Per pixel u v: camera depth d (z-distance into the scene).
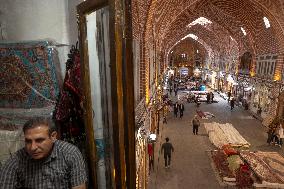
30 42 2.53
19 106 2.67
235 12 18.41
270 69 18.55
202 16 20.08
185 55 46.88
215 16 20.12
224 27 22.25
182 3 14.50
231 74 27.89
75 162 1.79
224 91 31.17
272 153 12.42
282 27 15.10
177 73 47.84
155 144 13.74
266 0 14.29
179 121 18.86
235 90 27.36
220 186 9.56
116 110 1.80
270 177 9.71
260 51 20.39
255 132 16.28
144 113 8.12
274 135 13.77
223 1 17.34
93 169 2.40
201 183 9.76
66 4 2.79
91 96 2.50
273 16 14.86
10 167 1.79
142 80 8.85
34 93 2.62
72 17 2.83
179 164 11.41
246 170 9.48
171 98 28.38
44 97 2.63
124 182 1.92
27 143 1.67
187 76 47.16
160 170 10.83
